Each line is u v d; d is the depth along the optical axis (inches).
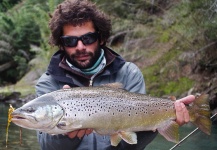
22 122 49.9
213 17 201.8
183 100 56.0
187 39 221.8
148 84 221.9
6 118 183.9
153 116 55.2
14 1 509.0
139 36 267.7
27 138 136.3
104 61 61.4
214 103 180.2
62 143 54.7
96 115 52.4
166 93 209.3
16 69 417.4
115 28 269.7
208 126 55.1
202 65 210.8
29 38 417.4
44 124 50.3
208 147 100.6
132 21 266.5
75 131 52.4
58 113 50.6
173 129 55.7
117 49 264.8
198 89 198.5
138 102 54.8
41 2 426.0
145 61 247.3
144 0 248.8
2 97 281.7
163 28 250.2
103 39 63.9
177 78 216.7
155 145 108.5
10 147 121.6
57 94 51.8
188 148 101.3
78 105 51.7
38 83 62.5
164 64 234.1
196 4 210.7
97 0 277.1
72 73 61.2
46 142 56.2
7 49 413.4
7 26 421.4
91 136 59.4
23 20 418.6
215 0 197.0
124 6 277.3
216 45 207.8
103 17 62.9
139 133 56.8
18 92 287.0
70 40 58.8
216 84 192.7
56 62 61.7
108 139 59.5
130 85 61.6
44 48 332.5
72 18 59.2
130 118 54.2
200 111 55.7
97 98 53.0
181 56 221.0
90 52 59.3
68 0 61.4
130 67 63.5
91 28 60.9
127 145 57.3
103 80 61.7
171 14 233.8
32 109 49.9
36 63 346.9
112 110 53.2
